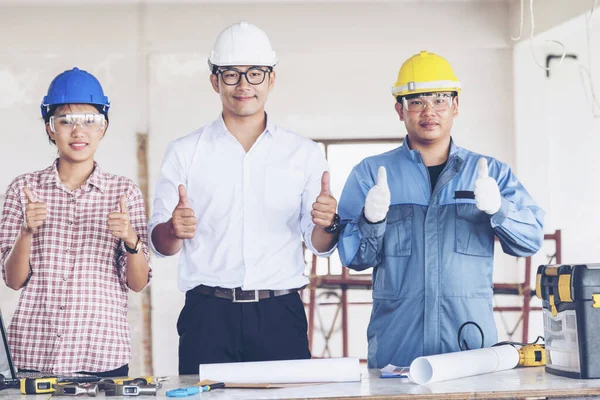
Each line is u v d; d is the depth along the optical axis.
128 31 6.55
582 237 6.80
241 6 6.60
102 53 6.53
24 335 2.70
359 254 2.83
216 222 2.82
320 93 6.67
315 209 2.62
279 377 2.29
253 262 2.78
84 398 2.12
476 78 6.73
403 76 2.98
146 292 6.52
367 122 6.69
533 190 6.81
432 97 2.94
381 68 6.68
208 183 2.84
